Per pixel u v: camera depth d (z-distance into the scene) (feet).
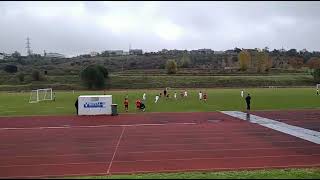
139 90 299.58
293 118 125.59
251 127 107.55
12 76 356.79
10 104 183.62
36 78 347.56
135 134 98.02
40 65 485.56
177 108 158.51
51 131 103.86
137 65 501.97
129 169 63.98
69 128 108.78
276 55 582.76
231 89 296.30
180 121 120.78
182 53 626.64
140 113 142.20
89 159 71.36
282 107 158.51
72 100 205.26
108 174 60.75
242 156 73.05
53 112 148.46
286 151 77.15
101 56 639.35
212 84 335.26
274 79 350.43
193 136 94.48
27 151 78.84
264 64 443.73
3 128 109.60
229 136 94.12
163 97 217.56
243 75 387.55
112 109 137.28
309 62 504.43
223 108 157.28
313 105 165.99
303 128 105.50
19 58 636.48
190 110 150.92
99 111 138.00
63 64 504.84
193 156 73.31
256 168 64.13
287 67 490.49
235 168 64.23
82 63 513.86
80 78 341.82
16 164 67.82
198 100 197.06
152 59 550.36
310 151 77.10
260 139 90.02
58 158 72.38
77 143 86.94
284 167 64.64
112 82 336.29
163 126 110.83
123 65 500.33
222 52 647.97
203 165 66.49
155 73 406.41
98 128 108.37
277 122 116.78
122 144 85.35
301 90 272.51
